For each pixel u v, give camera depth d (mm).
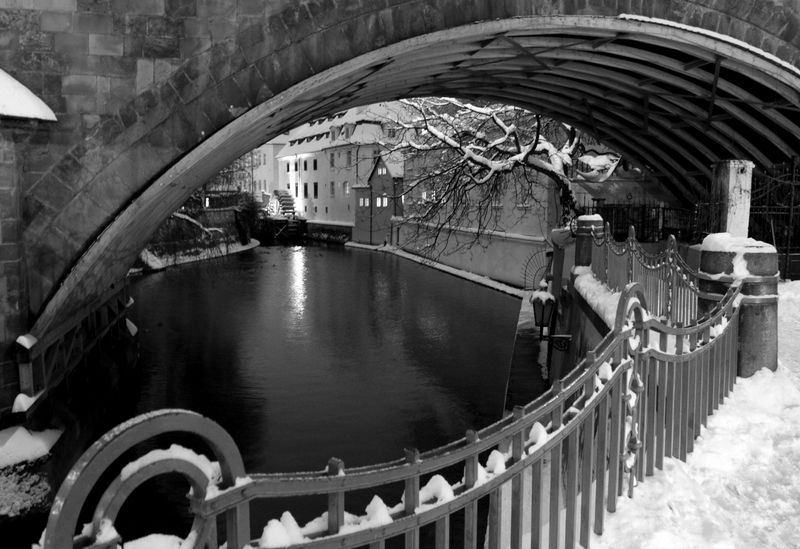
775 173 18797
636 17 12680
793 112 17531
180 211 47781
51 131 9828
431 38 11172
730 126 19547
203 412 16109
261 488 2029
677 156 23734
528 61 16375
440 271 42531
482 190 31609
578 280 13812
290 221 74500
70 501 1552
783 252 15484
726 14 13211
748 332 7000
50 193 9836
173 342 23062
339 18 10617
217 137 10281
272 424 15430
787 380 6895
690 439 5441
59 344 10750
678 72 16531
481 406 16969
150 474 1730
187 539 1844
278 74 10461
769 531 4312
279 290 34594
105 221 10047
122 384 16984
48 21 9766
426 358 21516
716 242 7242
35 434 9531
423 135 27578
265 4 10328
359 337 24266
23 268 9438
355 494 11852
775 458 5352
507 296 33156
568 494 3721
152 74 10062
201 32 10156
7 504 8609
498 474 3090
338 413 16219
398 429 15250
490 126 30656
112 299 16875
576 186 28516
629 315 4645
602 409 4078
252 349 22328
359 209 63562
